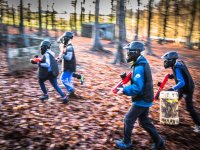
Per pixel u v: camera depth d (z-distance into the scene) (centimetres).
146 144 505
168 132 580
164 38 3478
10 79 791
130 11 4150
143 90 450
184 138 565
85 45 1997
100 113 614
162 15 3956
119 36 1231
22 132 484
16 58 858
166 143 529
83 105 649
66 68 677
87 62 1202
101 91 782
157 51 2250
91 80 891
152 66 1366
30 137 472
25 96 661
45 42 623
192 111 589
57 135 489
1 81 760
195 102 836
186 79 565
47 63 611
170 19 4100
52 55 627
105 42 2505
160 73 1200
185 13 3612
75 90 761
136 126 572
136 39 2877
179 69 554
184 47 2922
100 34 2944
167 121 609
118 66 1178
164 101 609
